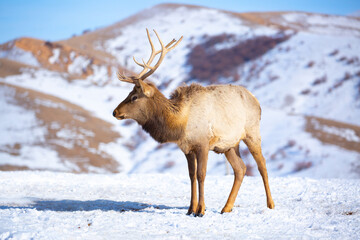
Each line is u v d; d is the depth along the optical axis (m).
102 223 24.34
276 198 36.06
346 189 39.69
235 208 30.78
